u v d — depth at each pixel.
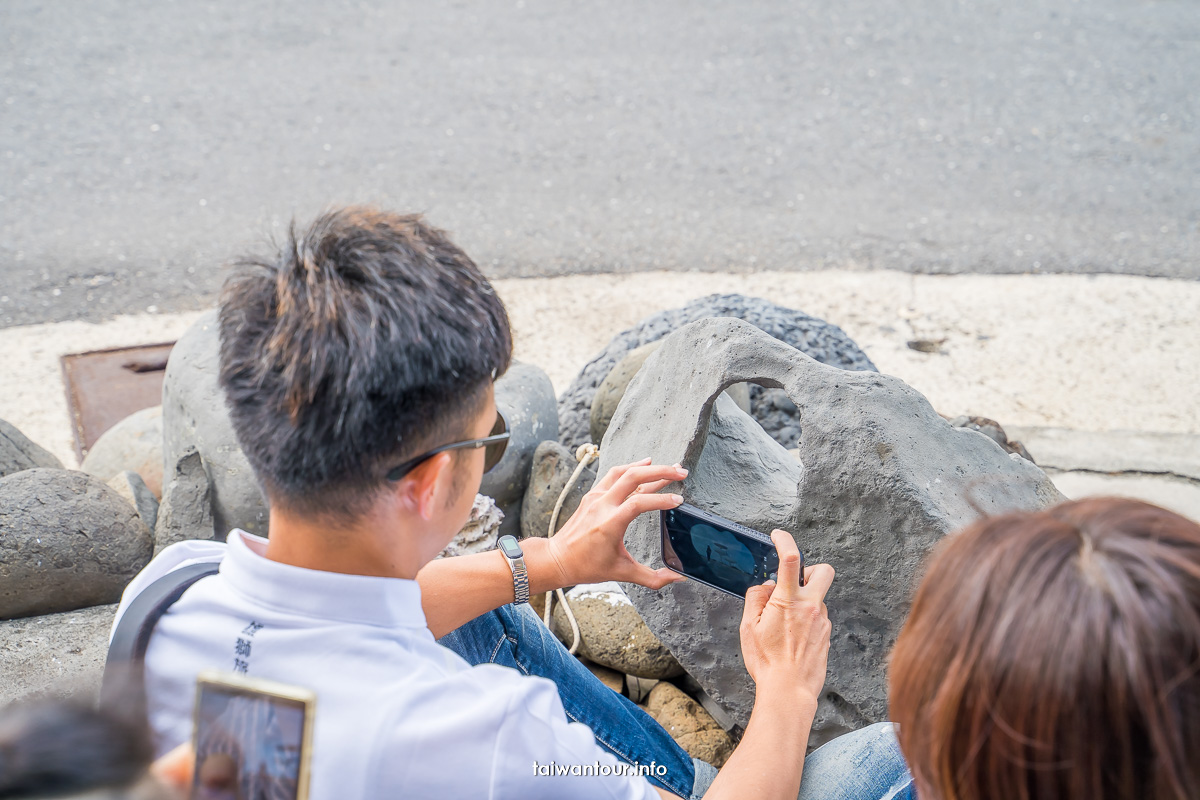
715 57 6.09
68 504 1.97
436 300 0.83
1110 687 0.60
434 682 0.86
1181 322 3.65
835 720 1.59
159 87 5.65
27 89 5.59
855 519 1.47
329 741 0.82
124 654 0.89
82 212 4.44
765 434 1.80
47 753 0.52
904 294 3.88
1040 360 3.46
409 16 6.63
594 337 3.62
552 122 5.34
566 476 2.15
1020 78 5.80
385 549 0.89
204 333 2.27
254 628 0.87
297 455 0.83
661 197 4.64
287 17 6.58
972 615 0.65
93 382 3.34
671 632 1.68
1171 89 5.63
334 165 4.89
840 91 5.68
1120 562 0.62
